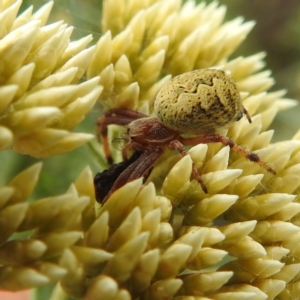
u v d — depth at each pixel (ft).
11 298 0.20
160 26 0.17
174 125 0.15
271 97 0.17
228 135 0.15
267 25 0.31
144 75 0.16
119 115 0.16
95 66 0.16
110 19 0.17
